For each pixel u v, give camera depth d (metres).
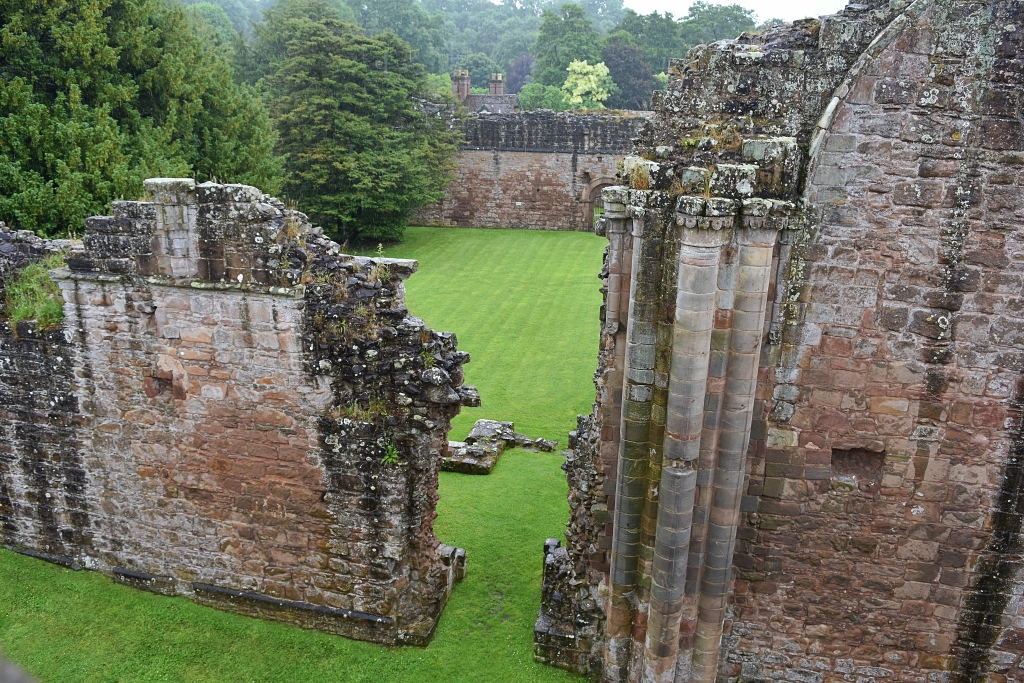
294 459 10.88
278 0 57.94
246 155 29.53
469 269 37.62
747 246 8.19
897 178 8.30
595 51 76.50
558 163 47.44
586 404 21.45
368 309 10.15
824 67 8.28
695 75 8.60
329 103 39.25
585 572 10.65
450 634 11.36
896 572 9.62
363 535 10.94
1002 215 8.24
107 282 10.70
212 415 11.00
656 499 9.16
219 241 10.12
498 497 15.51
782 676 10.37
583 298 32.34
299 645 11.14
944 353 8.72
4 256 11.56
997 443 8.90
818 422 9.20
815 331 8.87
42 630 11.30
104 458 11.80
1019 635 9.59
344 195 40.31
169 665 10.74
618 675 10.07
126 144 24.38
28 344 11.47
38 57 22.73
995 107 7.98
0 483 12.56
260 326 10.34
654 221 8.30
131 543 12.15
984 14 7.76
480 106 63.81
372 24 83.69
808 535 9.66
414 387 10.20
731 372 8.66
